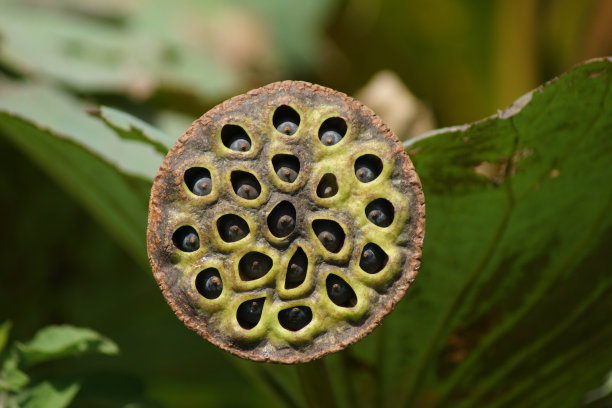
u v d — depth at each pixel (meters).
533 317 0.85
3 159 1.06
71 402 0.88
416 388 0.87
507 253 0.83
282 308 0.76
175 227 0.76
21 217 1.07
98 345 0.86
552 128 0.80
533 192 0.82
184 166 0.76
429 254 0.83
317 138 0.76
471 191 0.81
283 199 0.76
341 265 0.76
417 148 0.79
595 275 0.84
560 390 0.89
